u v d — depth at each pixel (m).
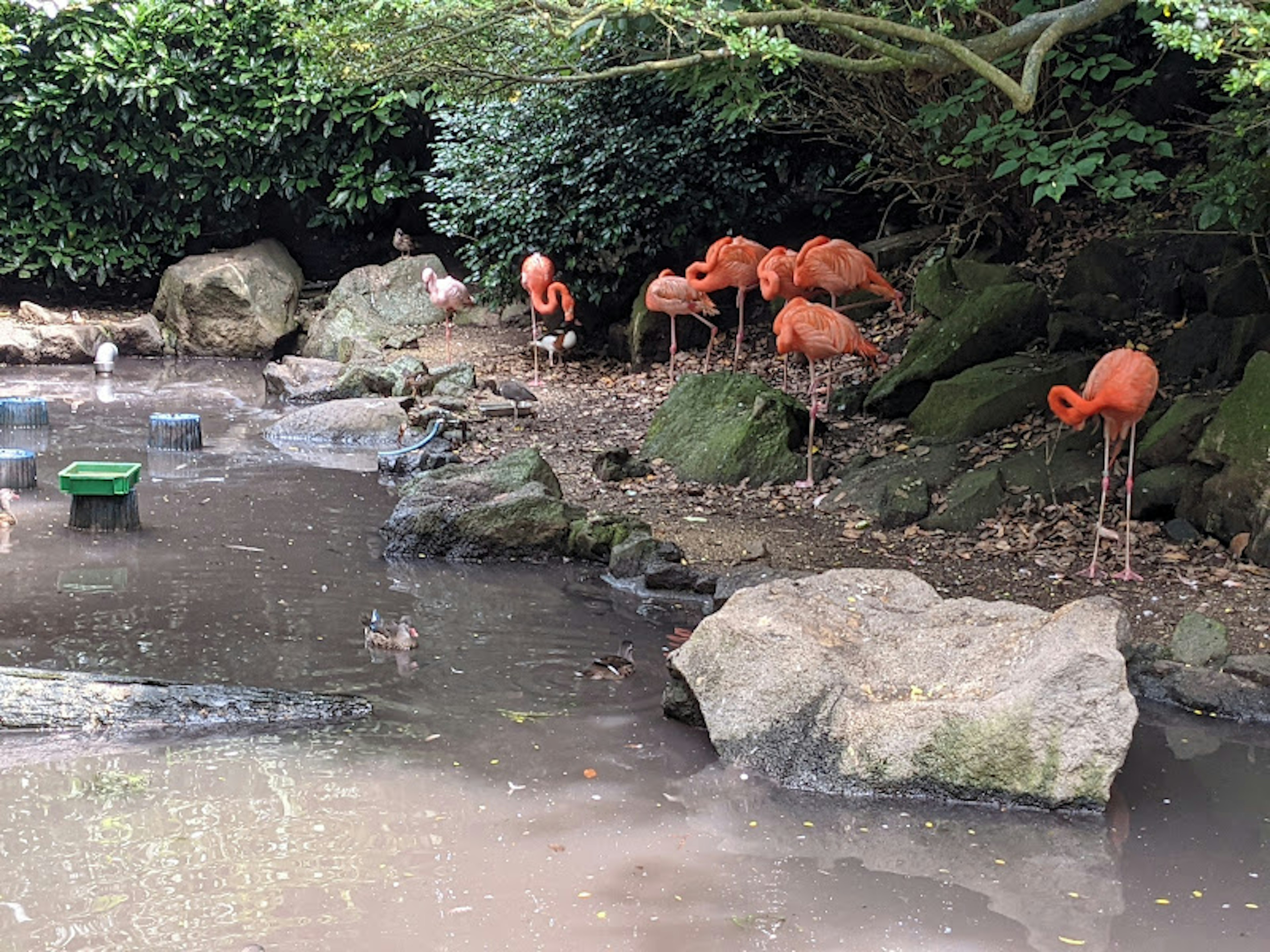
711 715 4.94
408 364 12.09
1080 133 11.12
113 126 15.36
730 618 5.18
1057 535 7.54
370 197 15.91
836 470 8.85
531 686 5.54
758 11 6.57
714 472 8.95
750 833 4.31
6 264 15.52
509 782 4.61
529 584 7.01
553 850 4.12
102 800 4.38
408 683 5.53
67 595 6.44
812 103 11.77
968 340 9.52
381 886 3.85
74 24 14.94
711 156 12.66
